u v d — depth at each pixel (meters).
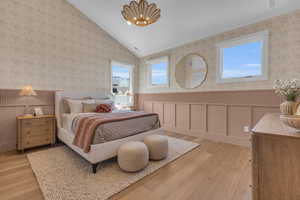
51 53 3.39
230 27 3.26
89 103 3.45
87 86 4.07
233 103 3.29
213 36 3.61
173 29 3.74
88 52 4.09
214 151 2.82
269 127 1.17
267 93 2.85
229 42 3.31
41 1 3.24
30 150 2.85
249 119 3.07
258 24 2.95
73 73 3.78
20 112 3.00
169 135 4.03
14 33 2.89
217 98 3.54
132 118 2.60
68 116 2.97
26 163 2.29
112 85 4.75
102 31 4.42
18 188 1.66
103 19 4.02
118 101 4.98
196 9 3.02
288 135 0.91
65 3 3.63
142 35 4.27
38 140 2.90
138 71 5.59
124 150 1.99
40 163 2.27
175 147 3.01
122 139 2.32
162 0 2.95
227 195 1.57
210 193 1.60
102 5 3.52
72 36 3.76
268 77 2.84
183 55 4.24
